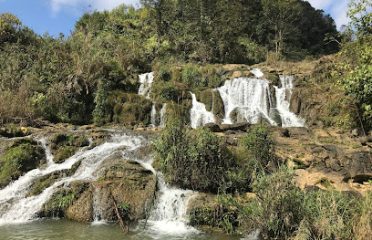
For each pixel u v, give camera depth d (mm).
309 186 12727
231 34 40344
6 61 27109
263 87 26547
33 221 12539
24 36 32219
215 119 25031
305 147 16281
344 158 14945
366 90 9906
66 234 11078
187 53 38750
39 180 14312
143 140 17672
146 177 13812
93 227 11867
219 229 11672
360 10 11766
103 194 13039
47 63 26672
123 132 18938
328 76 26250
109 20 44406
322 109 23625
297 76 28094
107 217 12625
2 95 21391
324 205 10109
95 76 24906
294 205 10375
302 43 55188
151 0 43594
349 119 17859
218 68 29078
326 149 15820
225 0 47219
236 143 15648
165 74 28406
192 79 28047
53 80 24641
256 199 11203
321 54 52500
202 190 13492
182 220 12281
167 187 13703
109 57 30219
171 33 41719
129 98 24391
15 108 20781
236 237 11023
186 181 13586
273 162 14406
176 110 24406
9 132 18078
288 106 26156
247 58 41250
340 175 14031
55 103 22891
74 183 13547
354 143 17359
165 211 12703
